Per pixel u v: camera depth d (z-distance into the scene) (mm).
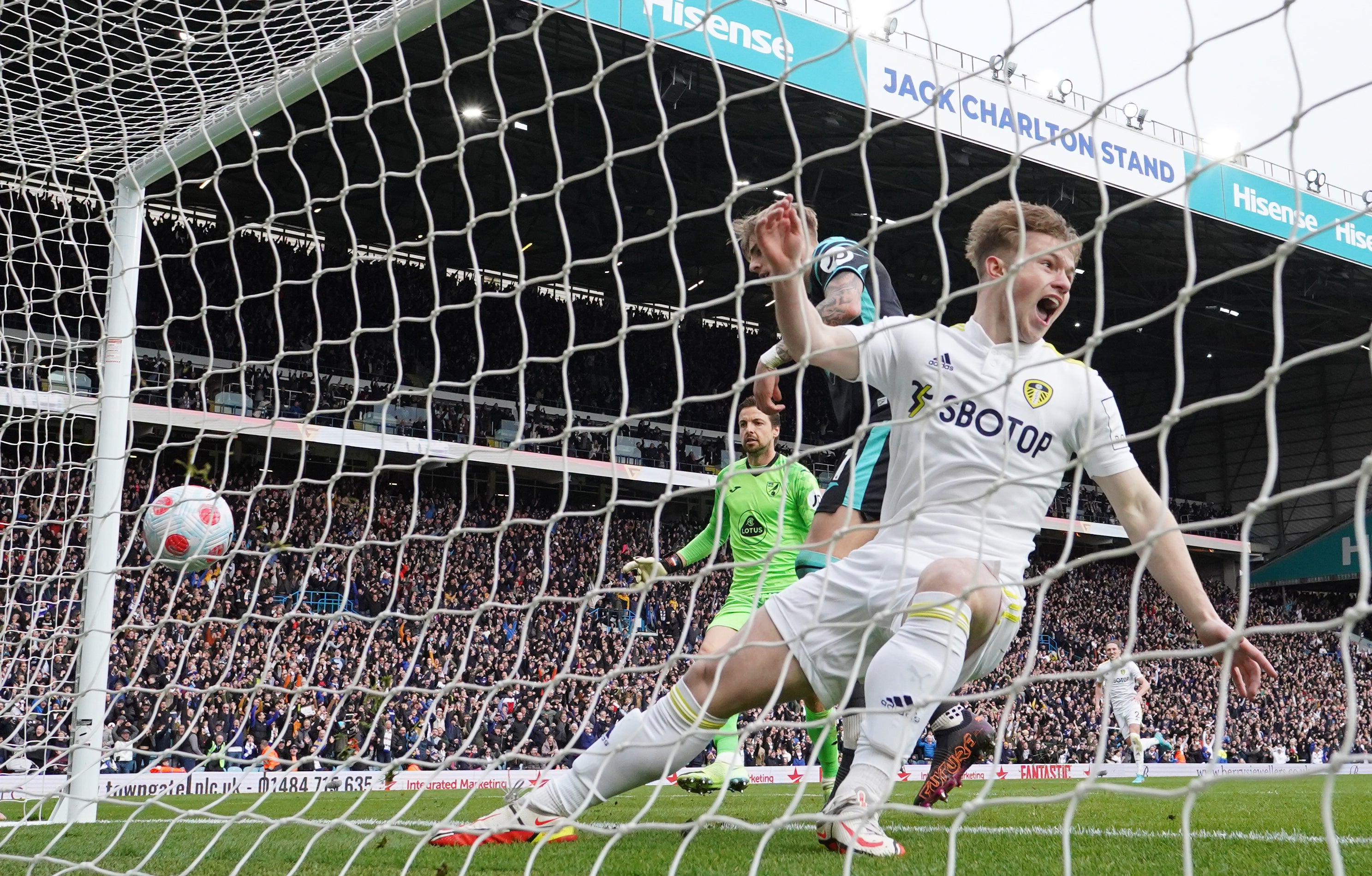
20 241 11992
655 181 26594
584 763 3076
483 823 3254
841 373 2852
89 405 5270
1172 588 2834
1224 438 42406
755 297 32062
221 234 25359
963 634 2586
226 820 2998
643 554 26094
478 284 2924
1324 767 1347
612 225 29016
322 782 2875
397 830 2699
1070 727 23703
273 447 22547
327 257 26812
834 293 3768
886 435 3670
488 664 17938
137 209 5445
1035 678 1749
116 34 4629
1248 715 27625
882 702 2588
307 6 4301
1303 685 30422
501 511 25703
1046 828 4598
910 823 4887
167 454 20719
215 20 4504
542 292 30656
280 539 3361
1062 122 20438
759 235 2373
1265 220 22672
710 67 19891
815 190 26547
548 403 28953
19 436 5410
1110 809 5906
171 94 4898
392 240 3242
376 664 16969
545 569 2592
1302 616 38344
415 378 26859
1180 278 31688
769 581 5762
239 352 24125
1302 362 1443
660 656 19453
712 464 29641
